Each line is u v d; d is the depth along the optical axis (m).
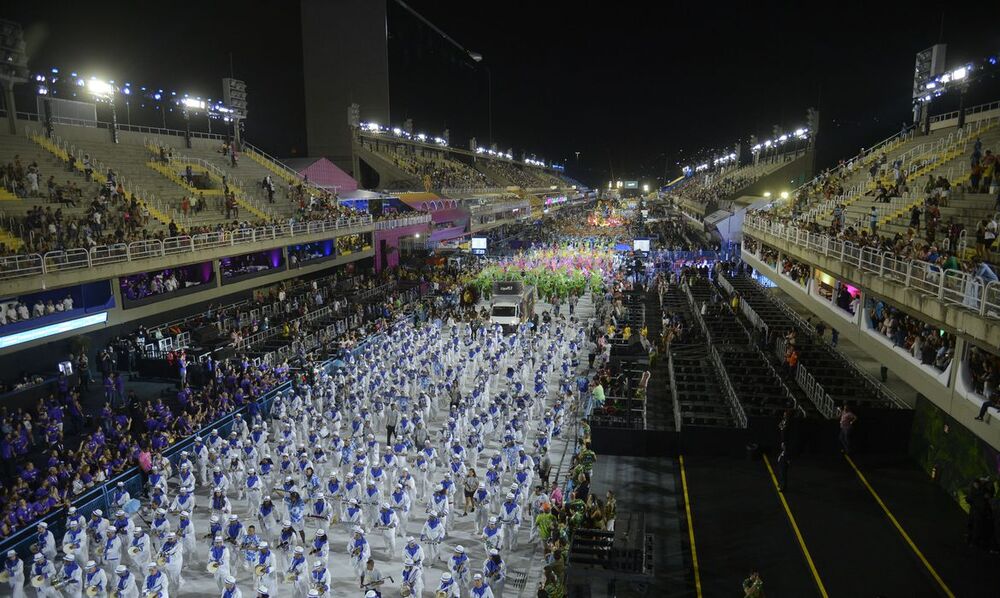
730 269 68.44
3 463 25.42
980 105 42.97
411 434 28.31
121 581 18.00
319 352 40.38
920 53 45.81
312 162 69.00
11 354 32.47
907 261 22.20
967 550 19.72
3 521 20.02
